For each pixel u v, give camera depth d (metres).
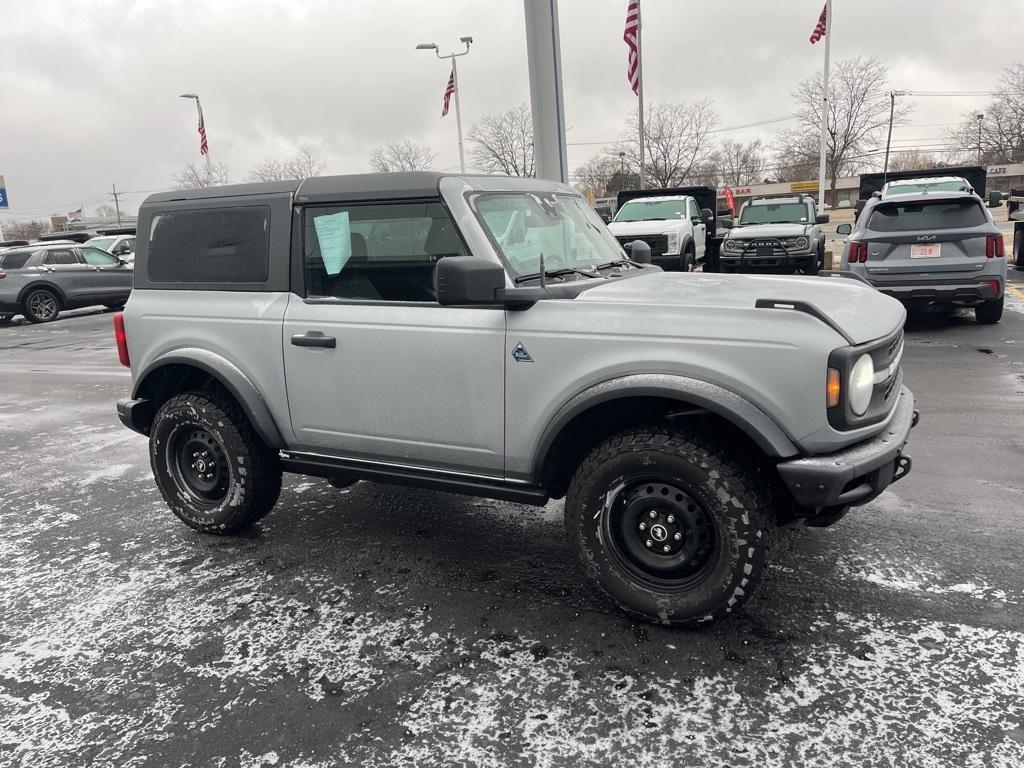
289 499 4.76
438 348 3.29
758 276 3.90
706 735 2.44
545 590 3.47
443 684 2.78
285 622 3.27
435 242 3.32
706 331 2.83
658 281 3.59
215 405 3.98
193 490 4.20
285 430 3.81
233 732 2.56
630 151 60.88
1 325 17.08
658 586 3.02
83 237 27.22
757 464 2.97
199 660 3.00
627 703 2.62
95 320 17.16
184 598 3.53
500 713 2.60
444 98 30.38
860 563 3.53
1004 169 68.19
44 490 5.25
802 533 3.87
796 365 2.70
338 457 3.75
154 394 4.31
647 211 15.88
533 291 3.11
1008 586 3.28
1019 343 8.31
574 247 3.76
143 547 4.15
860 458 2.74
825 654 2.84
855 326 2.87
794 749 2.36
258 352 3.77
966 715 2.47
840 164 63.28
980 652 2.81
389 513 4.47
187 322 3.97
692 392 2.78
